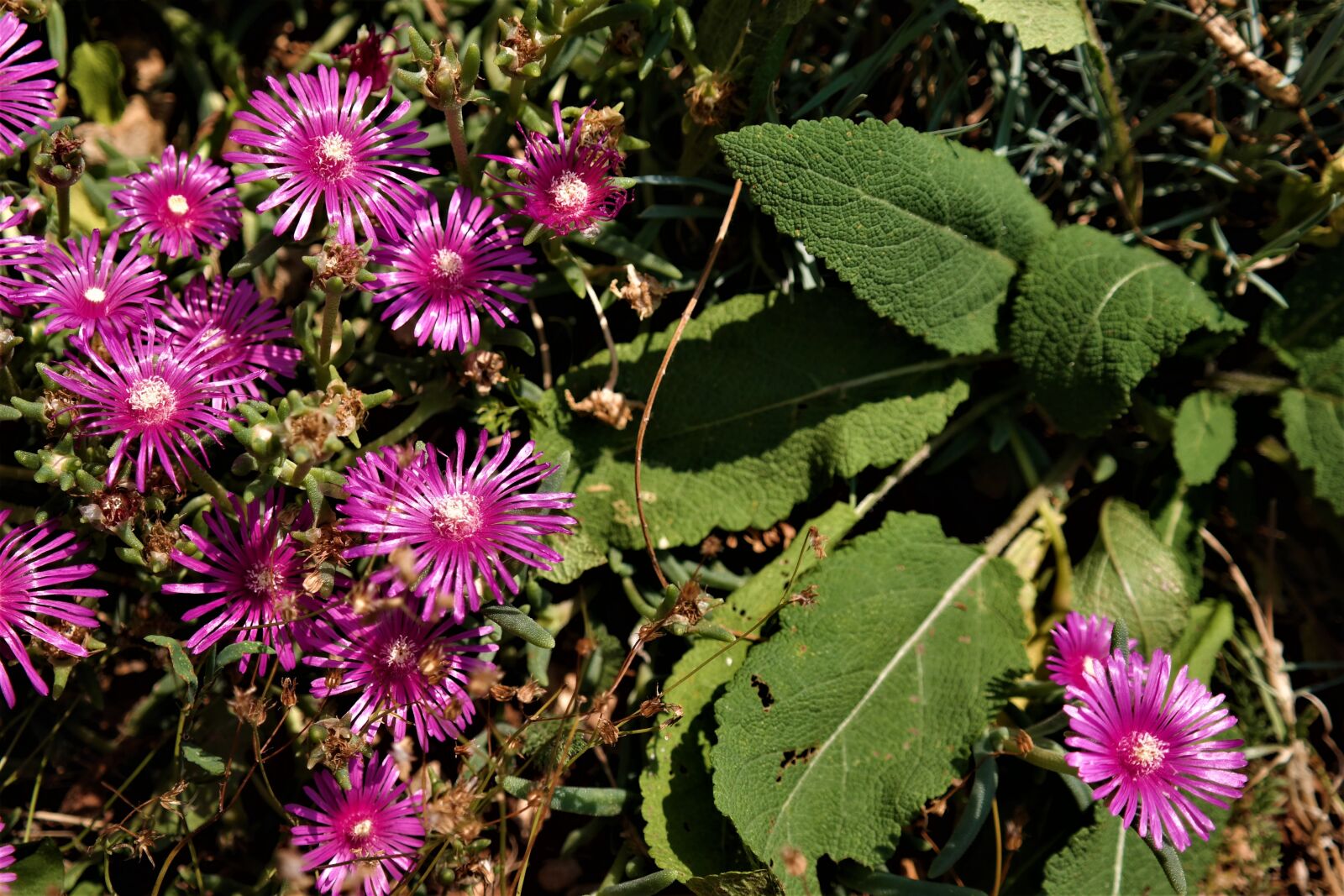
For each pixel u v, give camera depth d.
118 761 0.59
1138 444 0.64
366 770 0.57
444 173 0.61
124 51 0.61
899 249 0.59
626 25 0.59
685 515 0.60
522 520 0.55
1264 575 0.64
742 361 0.61
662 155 0.62
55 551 0.56
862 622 0.59
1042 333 0.61
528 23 0.57
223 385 0.54
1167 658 0.56
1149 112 0.65
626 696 0.61
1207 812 0.60
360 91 0.56
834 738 0.58
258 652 0.55
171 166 0.57
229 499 0.56
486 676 0.53
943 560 0.61
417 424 0.59
